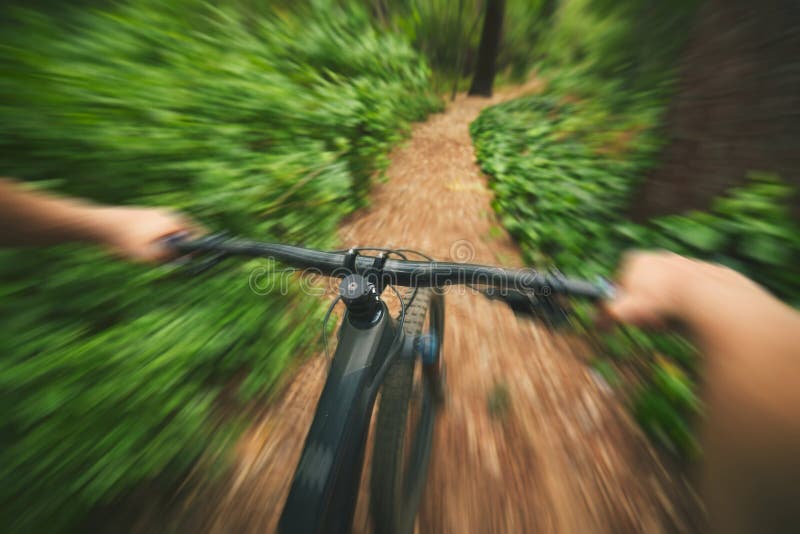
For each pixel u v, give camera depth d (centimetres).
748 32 273
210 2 620
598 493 217
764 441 54
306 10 787
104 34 427
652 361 255
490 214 492
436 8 1995
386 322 136
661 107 483
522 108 893
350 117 561
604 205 384
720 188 291
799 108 256
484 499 215
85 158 305
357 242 440
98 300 246
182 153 362
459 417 257
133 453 197
